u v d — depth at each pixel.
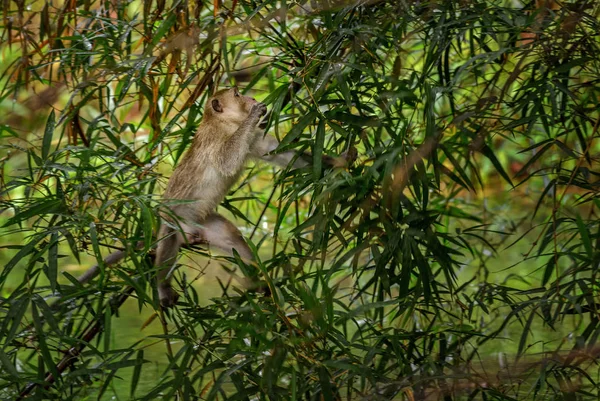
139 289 8.31
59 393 8.80
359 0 8.86
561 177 9.30
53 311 9.31
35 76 11.43
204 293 14.95
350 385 8.67
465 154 9.76
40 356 8.83
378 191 8.90
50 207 8.61
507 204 16.38
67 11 11.25
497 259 16.84
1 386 8.91
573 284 8.60
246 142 10.19
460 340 9.36
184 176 10.46
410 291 9.35
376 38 9.34
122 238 8.81
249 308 8.36
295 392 7.72
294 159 9.00
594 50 9.31
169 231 9.96
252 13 9.12
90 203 9.30
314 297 8.23
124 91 9.80
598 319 8.38
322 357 8.53
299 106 9.12
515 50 8.80
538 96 9.17
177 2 9.46
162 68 10.91
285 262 9.07
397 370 10.32
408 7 9.16
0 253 17.28
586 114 9.47
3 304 8.58
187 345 8.45
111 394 10.84
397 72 9.21
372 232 8.88
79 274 15.50
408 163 8.30
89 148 9.51
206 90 11.25
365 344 9.14
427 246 9.27
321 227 8.54
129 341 12.73
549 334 12.60
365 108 9.12
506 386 9.08
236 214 10.84
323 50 8.95
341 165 8.54
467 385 8.79
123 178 10.41
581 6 9.27
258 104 10.25
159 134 10.74
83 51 10.41
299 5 9.60
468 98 12.19
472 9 9.12
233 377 8.52
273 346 8.02
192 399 9.17
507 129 9.14
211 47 9.69
